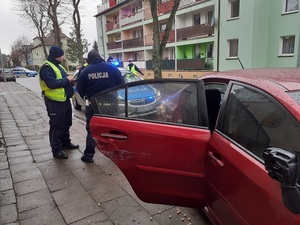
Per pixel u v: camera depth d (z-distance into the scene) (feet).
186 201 7.02
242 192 5.16
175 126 6.83
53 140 13.82
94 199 9.87
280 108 4.94
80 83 12.45
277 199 4.31
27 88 66.80
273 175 4.15
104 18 120.98
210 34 62.59
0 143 16.53
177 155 6.69
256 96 5.68
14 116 26.61
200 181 6.66
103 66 12.40
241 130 5.79
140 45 94.79
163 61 80.23
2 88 68.28
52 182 11.28
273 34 52.42
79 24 58.44
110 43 117.08
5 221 8.57
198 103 6.78
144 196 7.38
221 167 5.84
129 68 36.99
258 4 51.13
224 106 6.59
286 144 4.58
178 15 72.69
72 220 8.63
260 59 54.19
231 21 56.59
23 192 10.44
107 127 7.55
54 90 13.01
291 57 50.06
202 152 6.50
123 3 100.58
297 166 3.90
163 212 8.98
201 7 63.52
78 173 12.14
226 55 59.52
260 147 5.16
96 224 8.41
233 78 6.88
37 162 13.52
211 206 6.46
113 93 7.80
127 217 8.75
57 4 61.62
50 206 9.45
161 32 81.35
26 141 17.29
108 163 13.21
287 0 49.19
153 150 6.89
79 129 20.21
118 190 10.48
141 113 7.33
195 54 72.49
